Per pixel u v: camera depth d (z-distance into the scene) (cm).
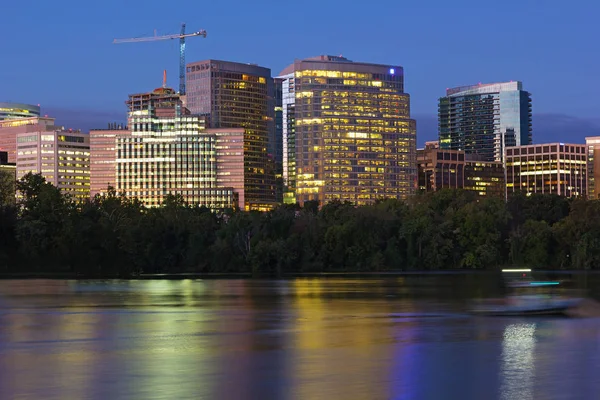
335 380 8025
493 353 9606
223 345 10438
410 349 9950
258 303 17025
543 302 14588
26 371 8550
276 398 7281
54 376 8269
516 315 13612
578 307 13850
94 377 8200
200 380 8050
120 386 7775
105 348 10212
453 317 13625
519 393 7481
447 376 8212
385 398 7300
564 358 9244
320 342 10650
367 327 12288
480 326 12262
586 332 11431
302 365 8856
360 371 8488
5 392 7525
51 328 12350
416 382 7919
